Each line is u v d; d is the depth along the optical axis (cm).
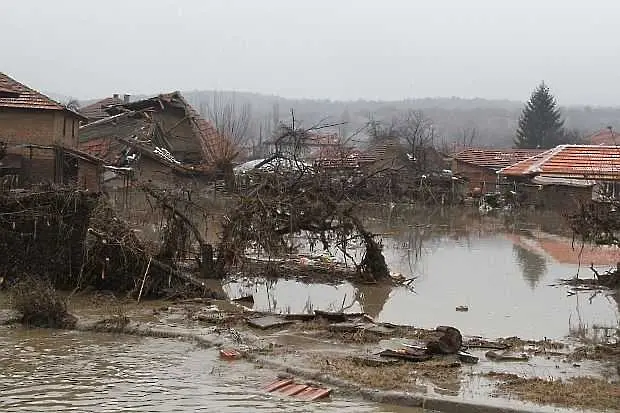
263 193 2019
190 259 2048
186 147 5044
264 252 2239
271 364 1126
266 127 10481
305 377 1071
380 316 1516
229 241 1914
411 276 2039
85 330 1336
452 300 1698
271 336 1295
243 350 1194
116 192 3503
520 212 4659
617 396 975
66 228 1648
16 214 1653
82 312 1449
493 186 6347
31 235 1659
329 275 1984
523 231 3397
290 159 2927
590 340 1326
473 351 1215
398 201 4900
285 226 1969
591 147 4956
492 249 2689
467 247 2741
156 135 4644
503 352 1202
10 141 2947
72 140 3247
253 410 944
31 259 1656
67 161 3102
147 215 2506
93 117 5531
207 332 1308
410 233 3203
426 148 6575
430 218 4050
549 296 1764
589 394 981
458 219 4025
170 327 1339
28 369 1095
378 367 1107
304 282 1894
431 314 1544
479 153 6831
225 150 4688
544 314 1557
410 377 1054
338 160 3631
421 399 966
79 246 1639
